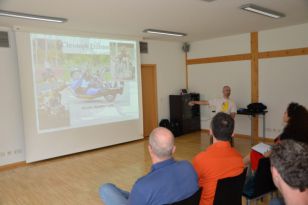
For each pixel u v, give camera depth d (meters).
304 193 0.84
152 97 7.56
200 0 3.73
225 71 7.26
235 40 6.95
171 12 4.35
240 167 1.99
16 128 5.20
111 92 6.36
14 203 3.55
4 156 5.06
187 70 8.28
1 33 4.93
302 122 2.38
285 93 6.14
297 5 4.21
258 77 6.58
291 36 5.92
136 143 6.73
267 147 2.71
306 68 5.77
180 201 1.56
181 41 7.90
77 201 3.52
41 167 5.07
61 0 3.51
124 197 2.29
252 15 4.73
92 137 6.08
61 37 5.54
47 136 5.42
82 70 5.87
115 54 6.41
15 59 5.11
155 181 1.59
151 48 7.34
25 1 3.51
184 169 1.70
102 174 4.52
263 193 2.48
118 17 4.58
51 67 5.42
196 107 7.98
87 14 4.30
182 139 6.98
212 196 1.92
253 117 6.64
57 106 5.53
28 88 5.14
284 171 0.86
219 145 1.98
